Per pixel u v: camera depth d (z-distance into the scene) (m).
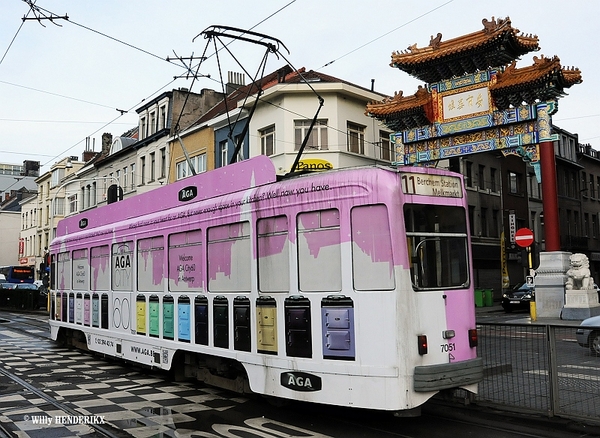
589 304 19.91
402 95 23.19
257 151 26.41
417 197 6.51
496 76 20.48
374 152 27.11
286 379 6.90
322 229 6.71
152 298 9.90
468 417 7.07
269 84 28.70
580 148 48.66
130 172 38.34
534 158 20.36
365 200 6.38
